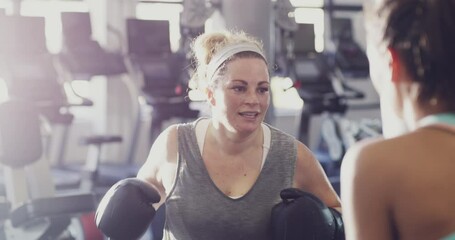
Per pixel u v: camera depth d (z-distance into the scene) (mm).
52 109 4934
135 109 6359
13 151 3164
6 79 4797
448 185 878
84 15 5559
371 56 978
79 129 6727
